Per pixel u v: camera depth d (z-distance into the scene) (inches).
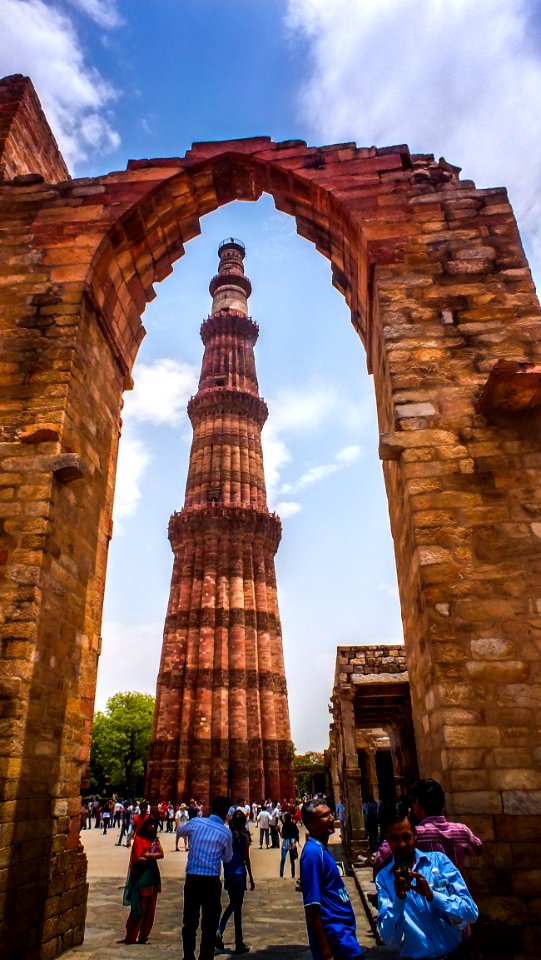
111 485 432.8
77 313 380.5
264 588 1668.3
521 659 265.1
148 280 486.0
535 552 287.6
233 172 463.5
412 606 324.2
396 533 373.1
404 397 334.3
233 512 1697.8
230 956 306.7
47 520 309.6
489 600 278.4
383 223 401.7
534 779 241.3
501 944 216.8
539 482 303.7
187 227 486.0
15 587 292.5
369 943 324.2
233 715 1427.2
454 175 443.5
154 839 343.9
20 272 400.2
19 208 431.5
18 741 263.6
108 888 541.3
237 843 340.2
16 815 255.9
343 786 681.6
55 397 348.5
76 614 345.7
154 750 1414.9
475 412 325.4
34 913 265.0
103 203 430.3
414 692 331.9
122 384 473.7
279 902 474.3
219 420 1904.5
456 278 374.0
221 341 2139.5
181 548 1721.2
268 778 1419.8
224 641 1510.8
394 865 145.3
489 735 251.0
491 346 347.9
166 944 321.1
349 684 683.4
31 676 278.7
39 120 505.7
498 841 231.9
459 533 294.7
